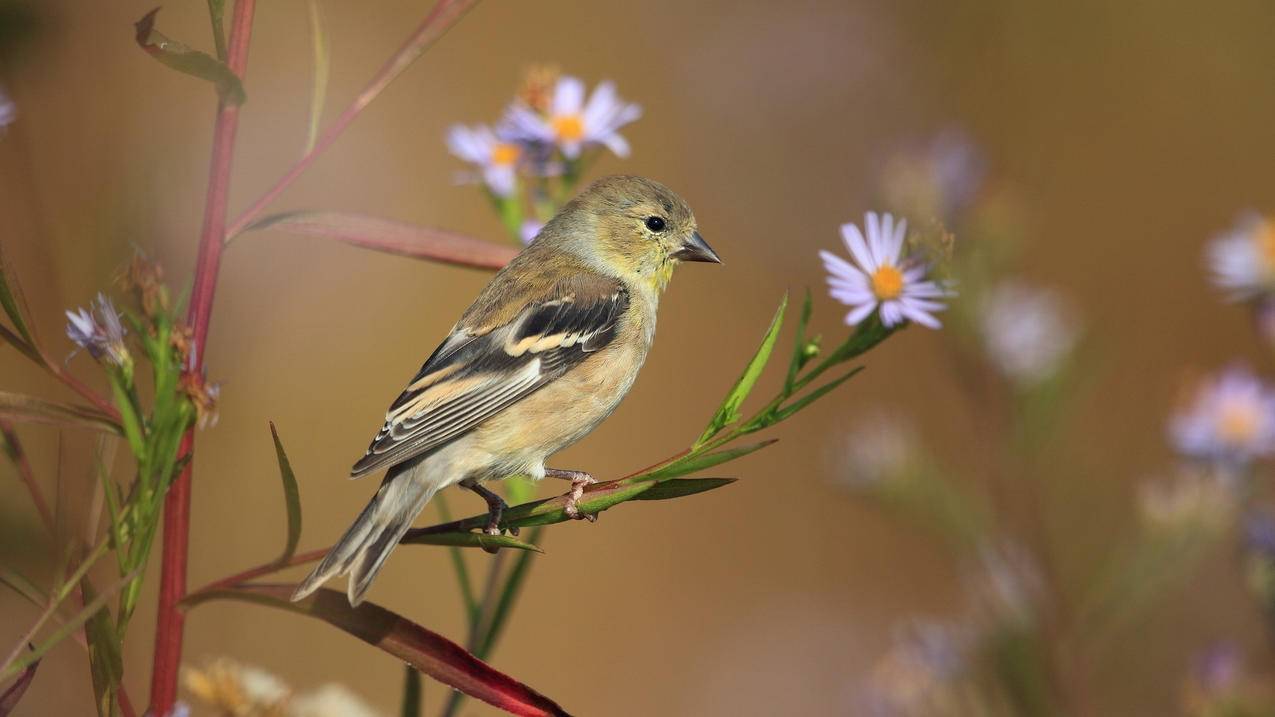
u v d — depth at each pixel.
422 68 17.84
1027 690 8.79
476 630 6.31
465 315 8.16
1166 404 15.66
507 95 18.53
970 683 8.98
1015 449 9.17
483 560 15.04
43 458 6.38
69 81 6.49
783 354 18.28
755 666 14.97
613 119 8.42
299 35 13.66
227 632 11.76
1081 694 8.87
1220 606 10.91
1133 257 17.95
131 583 4.42
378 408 15.20
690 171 18.48
